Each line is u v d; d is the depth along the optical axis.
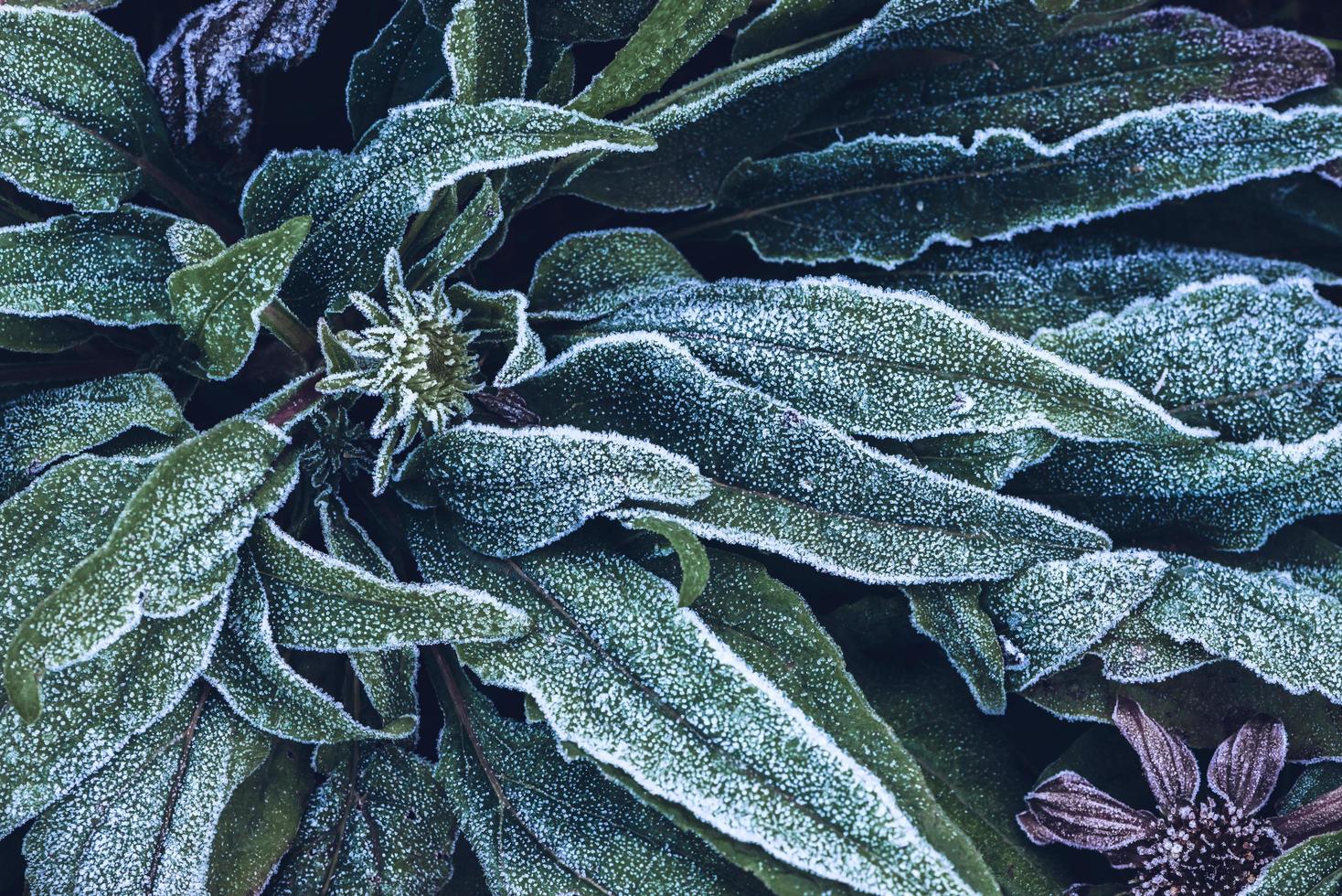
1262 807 0.73
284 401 0.70
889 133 0.75
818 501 0.70
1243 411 0.72
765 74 0.72
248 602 0.69
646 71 0.71
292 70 0.75
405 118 0.70
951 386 0.70
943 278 0.75
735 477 0.70
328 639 0.69
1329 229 0.75
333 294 0.72
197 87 0.73
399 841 0.72
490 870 0.71
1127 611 0.71
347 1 0.75
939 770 0.72
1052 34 0.74
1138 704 0.71
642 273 0.73
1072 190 0.73
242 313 0.68
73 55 0.71
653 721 0.68
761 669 0.69
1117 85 0.74
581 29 0.74
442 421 0.70
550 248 0.74
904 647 0.73
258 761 0.70
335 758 0.72
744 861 0.67
